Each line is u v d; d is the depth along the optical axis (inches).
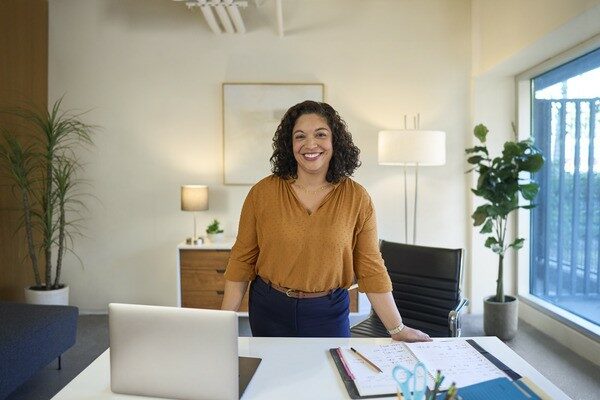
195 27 156.5
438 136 134.2
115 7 155.5
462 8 156.6
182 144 158.1
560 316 127.0
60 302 141.0
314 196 60.4
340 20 157.2
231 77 157.2
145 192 158.7
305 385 46.8
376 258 61.6
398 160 133.0
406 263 99.2
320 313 60.8
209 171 158.6
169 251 159.8
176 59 156.6
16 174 138.6
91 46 155.6
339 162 60.8
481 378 46.9
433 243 160.2
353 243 61.9
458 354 52.7
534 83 148.4
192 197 145.3
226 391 42.7
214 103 157.6
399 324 59.2
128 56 156.2
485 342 57.5
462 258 94.1
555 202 136.9
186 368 43.4
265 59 157.2
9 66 150.8
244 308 148.5
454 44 157.1
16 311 104.3
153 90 156.9
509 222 154.7
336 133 60.9
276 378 48.3
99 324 146.0
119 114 157.0
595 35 109.3
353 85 157.9
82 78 155.9
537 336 133.0
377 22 157.2
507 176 123.3
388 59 157.6
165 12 156.0
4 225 151.1
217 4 130.3
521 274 153.5
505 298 134.1
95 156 157.4
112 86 156.5
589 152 120.0
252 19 156.6
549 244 140.9
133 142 157.6
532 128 149.9
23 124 151.2
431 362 50.6
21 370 88.3
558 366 111.5
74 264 159.2
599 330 114.0
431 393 38.7
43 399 95.6
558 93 134.2
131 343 44.4
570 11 98.9
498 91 153.9
